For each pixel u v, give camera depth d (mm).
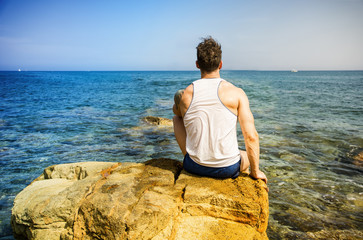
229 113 2195
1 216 3654
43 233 2412
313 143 6914
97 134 8281
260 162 5539
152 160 3107
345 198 4016
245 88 27531
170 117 11516
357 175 4883
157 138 7746
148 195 2230
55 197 2488
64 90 26719
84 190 2490
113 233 1956
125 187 2383
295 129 8562
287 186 4422
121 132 8523
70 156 6199
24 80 51656
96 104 15844
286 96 19594
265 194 2219
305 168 5215
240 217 2111
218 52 2258
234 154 2295
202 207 2146
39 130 8883
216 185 2318
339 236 3096
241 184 2320
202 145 2258
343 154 6043
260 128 8727
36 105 15406
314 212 3625
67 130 8844
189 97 2275
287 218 3477
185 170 2635
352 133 7973
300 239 3053
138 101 17328
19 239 2900
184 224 2031
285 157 5848
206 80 2279
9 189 4551
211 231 1966
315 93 22172
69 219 2277
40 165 5676
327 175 4879
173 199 2197
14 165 5664
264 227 2145
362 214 3570
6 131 8734
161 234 1955
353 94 21312
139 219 1949
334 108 13438
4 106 14812
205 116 2211
